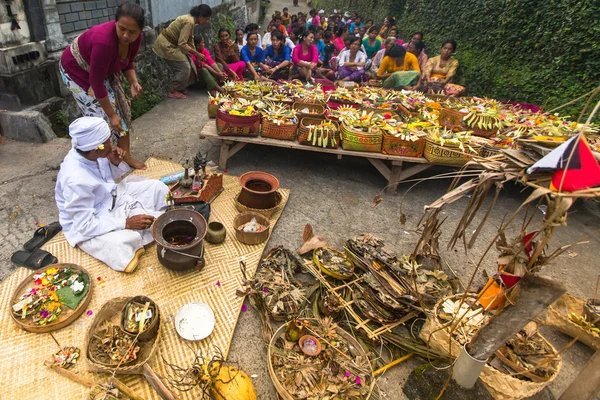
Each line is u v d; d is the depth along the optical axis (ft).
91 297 8.27
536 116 15.62
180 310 8.00
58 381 6.65
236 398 6.29
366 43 29.40
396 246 11.46
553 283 5.26
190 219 9.62
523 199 15.12
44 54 14.49
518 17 21.62
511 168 5.58
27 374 6.68
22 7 13.35
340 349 7.41
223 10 36.09
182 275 9.17
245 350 7.81
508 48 22.30
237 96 15.42
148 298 7.65
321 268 9.40
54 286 8.09
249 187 11.84
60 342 7.29
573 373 8.14
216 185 12.36
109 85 11.37
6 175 12.27
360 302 8.60
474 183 6.10
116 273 8.96
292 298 8.39
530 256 5.73
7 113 13.91
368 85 23.04
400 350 8.11
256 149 16.67
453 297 8.28
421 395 7.14
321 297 8.70
